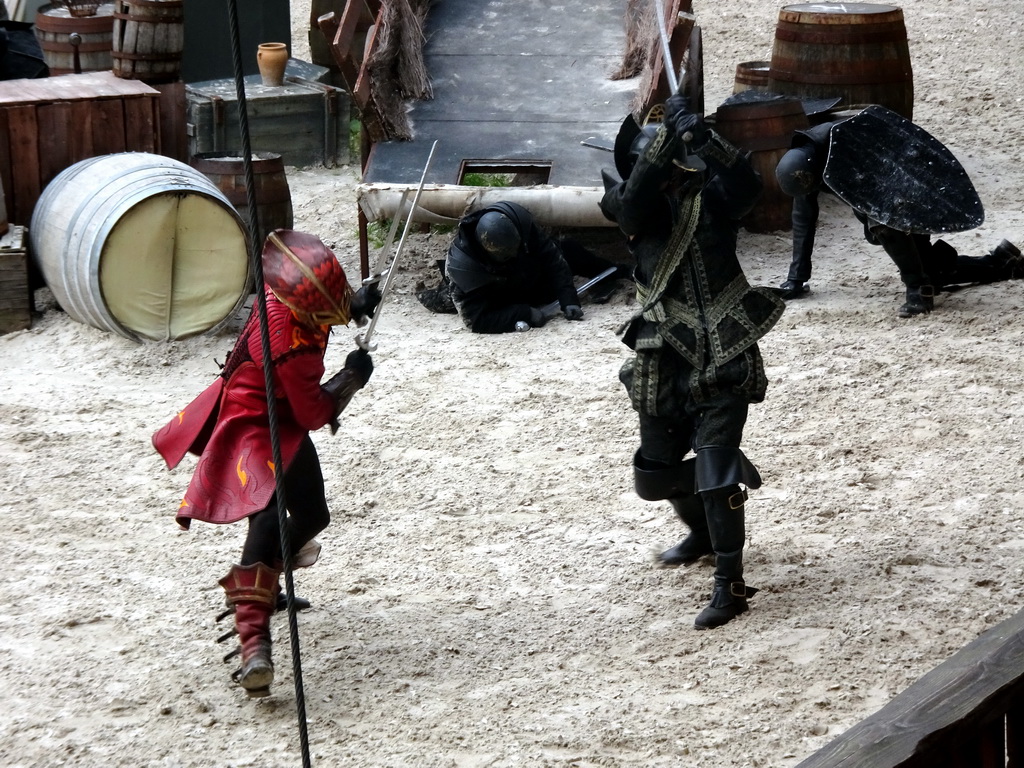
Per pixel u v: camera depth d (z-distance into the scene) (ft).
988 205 73.41
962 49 111.45
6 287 60.80
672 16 66.90
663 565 36.40
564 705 29.19
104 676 31.68
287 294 28.76
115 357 57.21
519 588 35.81
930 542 36.09
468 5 76.43
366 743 28.02
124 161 61.26
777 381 50.60
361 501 41.98
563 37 73.82
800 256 60.34
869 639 30.71
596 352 55.93
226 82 92.58
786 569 35.17
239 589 29.94
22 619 34.73
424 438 47.32
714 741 27.04
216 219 57.67
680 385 32.60
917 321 56.49
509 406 50.08
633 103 68.59
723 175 31.42
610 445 45.85
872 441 44.04
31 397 53.06
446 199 61.72
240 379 30.25
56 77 71.15
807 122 71.51
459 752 27.45
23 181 65.16
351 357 31.45
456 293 59.41
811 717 27.68
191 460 46.24
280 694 30.63
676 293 32.32
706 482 31.60
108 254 56.49
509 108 69.10
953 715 18.37
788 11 79.82
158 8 69.21
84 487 43.93
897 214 54.60
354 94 65.00
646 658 31.17
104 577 37.24
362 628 33.73
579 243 66.80
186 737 28.76
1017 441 43.09
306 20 127.13
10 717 29.81
